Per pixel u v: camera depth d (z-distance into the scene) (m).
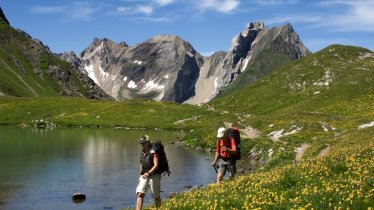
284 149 52.34
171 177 42.41
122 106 138.62
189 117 125.75
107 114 131.62
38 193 34.91
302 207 12.68
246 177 19.27
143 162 17.86
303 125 69.12
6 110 137.75
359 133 44.84
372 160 18.83
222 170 20.94
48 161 52.06
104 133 98.25
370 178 15.06
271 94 143.12
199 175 43.41
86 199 32.91
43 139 80.19
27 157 55.41
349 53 165.00
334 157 20.77
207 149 66.75
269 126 76.81
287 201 13.74
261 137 64.88
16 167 47.53
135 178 41.56
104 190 36.16
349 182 14.99
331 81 139.38
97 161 52.59
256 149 57.19
